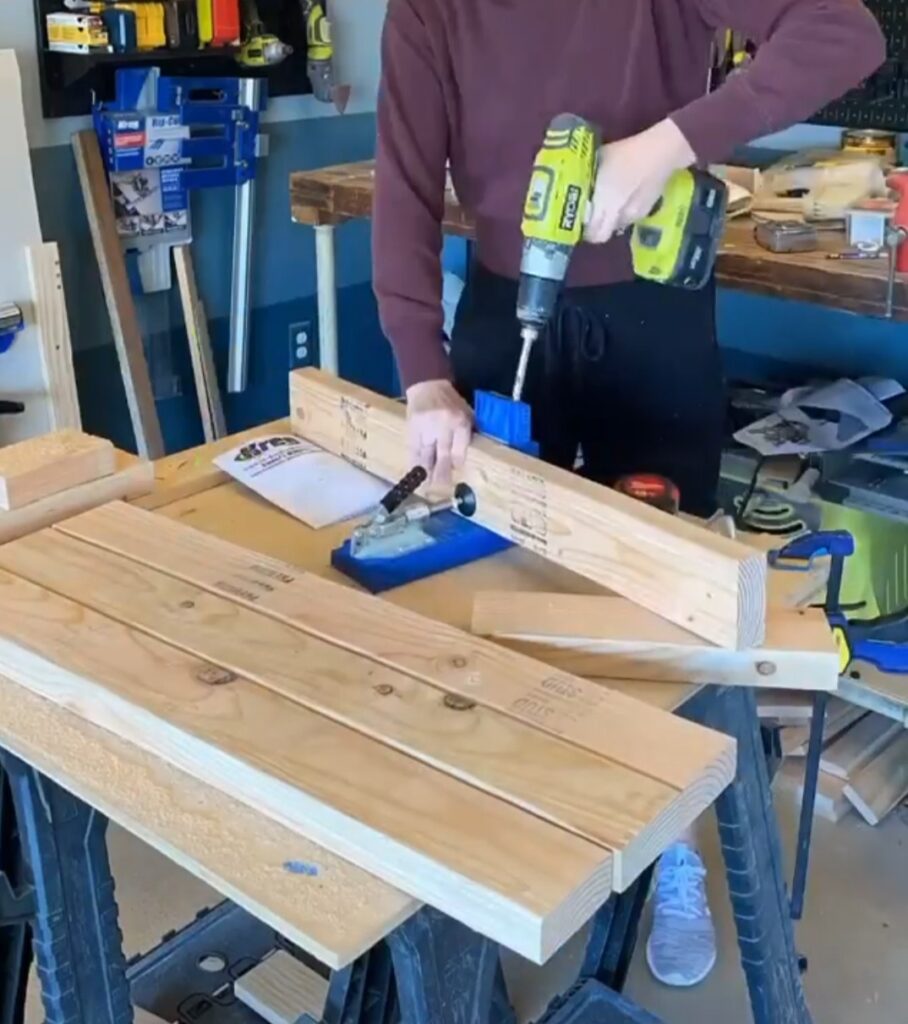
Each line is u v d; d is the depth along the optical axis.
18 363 2.64
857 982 1.96
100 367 2.99
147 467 1.50
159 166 2.85
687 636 1.18
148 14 2.69
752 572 1.14
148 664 1.12
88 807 1.25
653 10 1.54
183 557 1.31
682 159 1.36
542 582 1.33
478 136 1.63
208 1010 1.78
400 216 1.61
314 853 0.96
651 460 1.81
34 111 2.70
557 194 1.36
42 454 1.43
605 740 1.01
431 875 0.89
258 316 3.28
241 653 1.13
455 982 0.99
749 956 1.33
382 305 1.61
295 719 1.04
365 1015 1.36
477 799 0.95
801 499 2.42
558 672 1.11
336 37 3.21
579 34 1.56
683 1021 1.90
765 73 1.37
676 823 0.96
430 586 1.32
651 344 1.74
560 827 0.92
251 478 1.54
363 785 0.96
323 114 3.23
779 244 2.10
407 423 1.46
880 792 2.30
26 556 1.31
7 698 1.16
